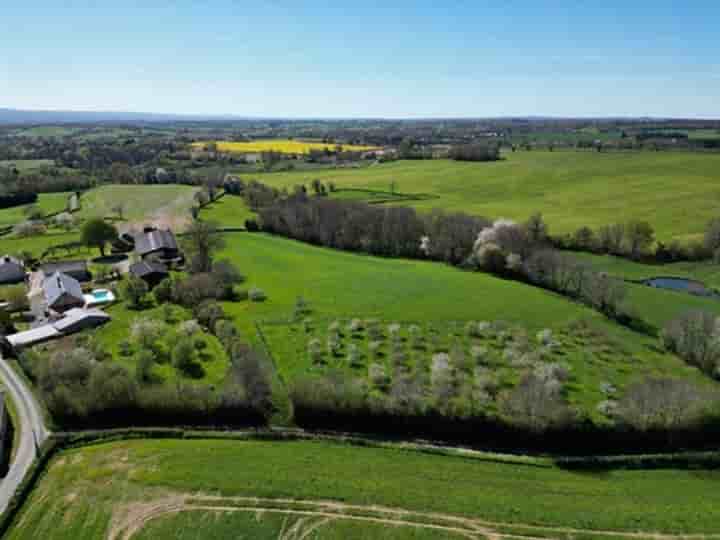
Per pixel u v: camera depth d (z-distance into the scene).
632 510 31.56
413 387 42.97
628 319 59.66
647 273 77.81
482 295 68.19
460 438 39.97
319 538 29.28
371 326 57.41
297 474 34.56
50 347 51.72
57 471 35.16
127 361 48.75
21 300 64.81
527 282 75.81
